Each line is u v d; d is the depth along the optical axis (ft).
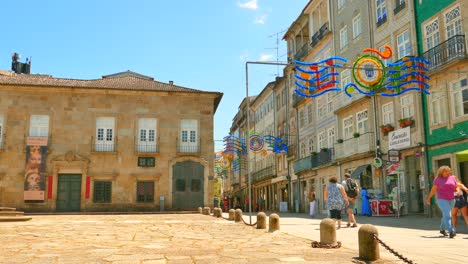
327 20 101.09
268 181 151.33
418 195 67.51
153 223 56.54
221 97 108.37
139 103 102.99
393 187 73.26
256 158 174.29
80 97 101.30
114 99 102.32
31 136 98.48
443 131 61.31
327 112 100.83
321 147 105.09
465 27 57.52
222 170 203.31
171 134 102.99
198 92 104.53
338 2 96.07
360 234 22.24
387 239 31.09
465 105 57.72
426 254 23.47
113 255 24.77
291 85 127.03
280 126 138.72
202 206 101.50
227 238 34.76
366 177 82.38
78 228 47.75
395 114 72.64
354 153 84.64
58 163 98.02
